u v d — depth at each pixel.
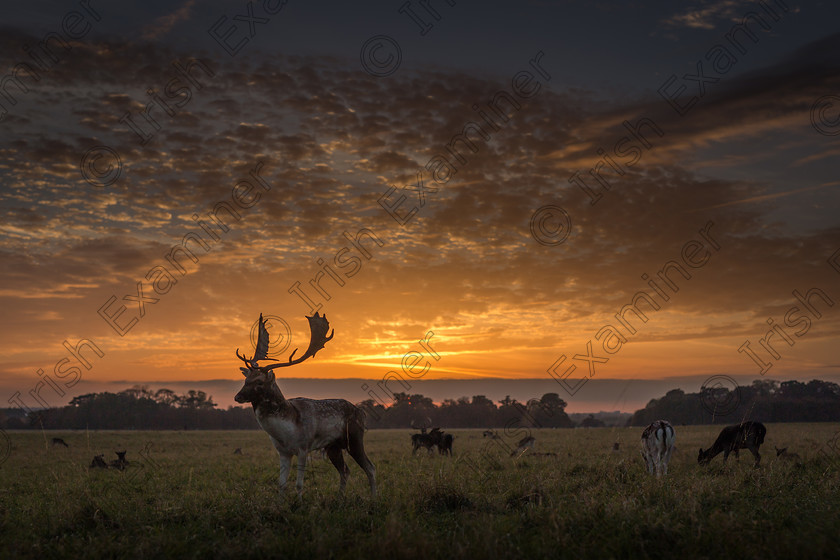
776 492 9.30
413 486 10.27
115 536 7.45
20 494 12.44
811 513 7.54
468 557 5.98
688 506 7.76
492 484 11.14
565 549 6.30
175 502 9.77
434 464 16.53
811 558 5.71
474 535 6.67
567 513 7.53
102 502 9.65
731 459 16.53
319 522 7.70
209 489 12.35
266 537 6.80
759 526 6.84
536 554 6.23
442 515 8.35
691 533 6.48
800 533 6.42
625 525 6.95
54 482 14.34
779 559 5.78
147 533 7.41
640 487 9.77
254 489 11.48
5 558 6.64
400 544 6.20
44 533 7.83
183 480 14.54
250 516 8.05
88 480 14.58
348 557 6.17
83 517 8.38
